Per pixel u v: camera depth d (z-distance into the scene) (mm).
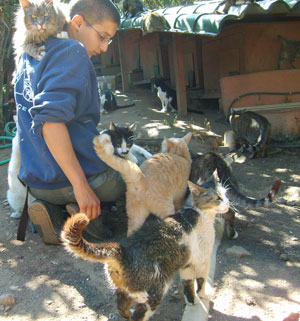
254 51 7820
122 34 11039
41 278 2803
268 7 5680
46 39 2791
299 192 4656
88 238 3389
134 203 3113
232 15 5531
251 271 2938
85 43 3021
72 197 3072
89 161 3000
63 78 2531
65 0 7605
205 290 2633
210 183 2754
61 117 2455
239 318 2402
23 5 2785
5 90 8250
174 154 3730
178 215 2506
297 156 6406
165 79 10398
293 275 2887
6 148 6609
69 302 2533
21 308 2463
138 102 10000
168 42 10250
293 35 7852
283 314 2400
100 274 2863
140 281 2121
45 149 2787
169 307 2535
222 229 3613
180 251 2336
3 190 4590
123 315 2232
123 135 4457
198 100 9914
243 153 6582
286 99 7422
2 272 2873
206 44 8961
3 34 7027
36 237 3445
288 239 3492
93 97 2922
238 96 7520
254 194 4660
